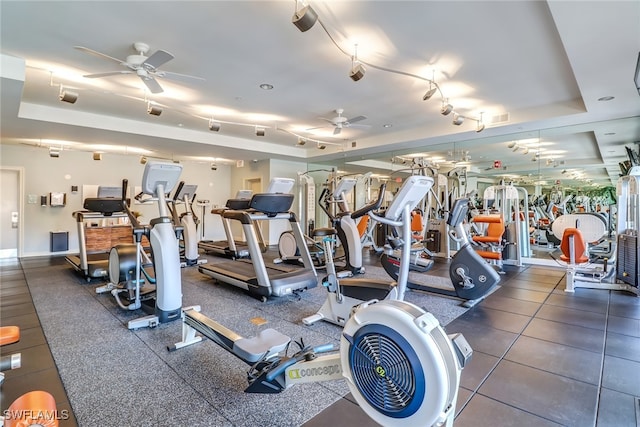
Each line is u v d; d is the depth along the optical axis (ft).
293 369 5.33
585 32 9.31
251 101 17.31
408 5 9.00
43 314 11.69
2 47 11.43
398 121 21.33
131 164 30.48
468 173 25.76
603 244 21.95
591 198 22.13
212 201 36.35
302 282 13.99
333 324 10.88
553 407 6.39
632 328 10.40
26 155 25.64
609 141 20.18
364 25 10.03
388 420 4.11
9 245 25.39
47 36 10.70
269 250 29.14
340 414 6.20
